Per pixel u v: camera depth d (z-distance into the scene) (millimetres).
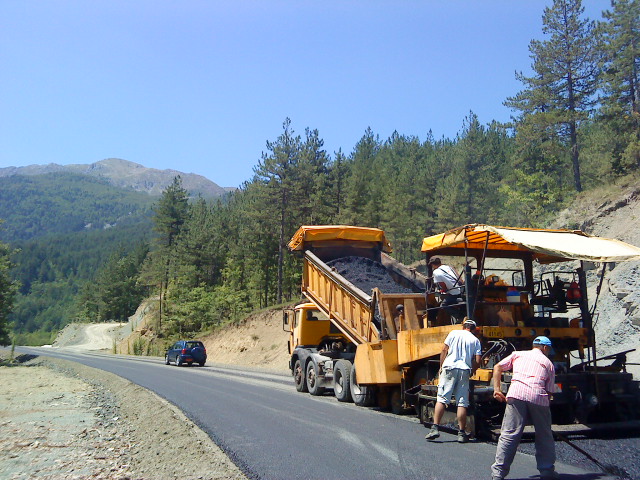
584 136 43656
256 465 7738
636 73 40188
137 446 10336
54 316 189000
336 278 14602
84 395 20516
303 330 17609
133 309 126938
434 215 60094
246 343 42375
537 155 43125
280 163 51812
